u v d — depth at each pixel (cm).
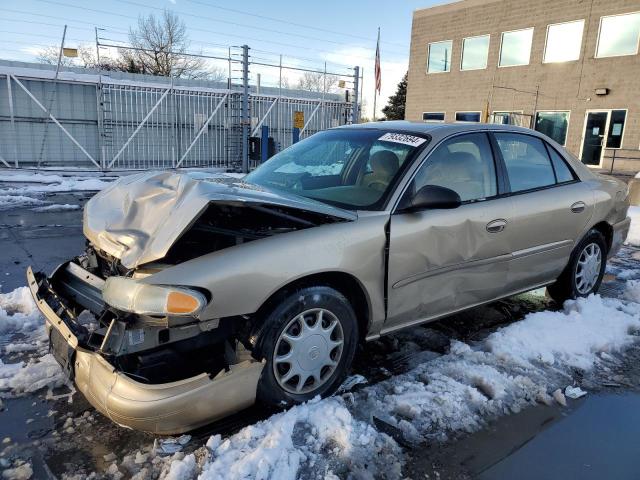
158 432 233
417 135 350
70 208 939
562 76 2078
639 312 434
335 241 277
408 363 341
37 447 248
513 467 244
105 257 281
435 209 317
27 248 632
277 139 1889
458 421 276
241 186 287
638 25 1858
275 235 267
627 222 489
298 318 270
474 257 345
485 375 317
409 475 236
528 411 290
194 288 234
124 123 1622
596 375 333
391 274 301
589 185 439
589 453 256
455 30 2408
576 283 446
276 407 270
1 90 1445
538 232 387
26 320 385
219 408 242
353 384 308
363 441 253
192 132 1744
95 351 236
